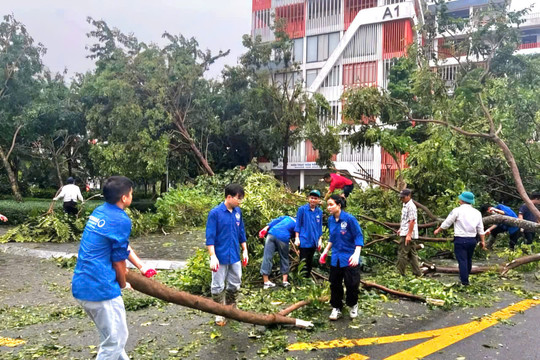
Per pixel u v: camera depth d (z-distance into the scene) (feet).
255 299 20.22
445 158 34.58
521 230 33.53
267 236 23.16
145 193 119.85
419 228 33.24
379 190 37.88
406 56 66.28
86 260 10.12
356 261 16.49
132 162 74.84
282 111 84.64
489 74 66.95
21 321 17.13
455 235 23.18
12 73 73.67
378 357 13.32
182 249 34.55
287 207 29.55
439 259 31.94
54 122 80.02
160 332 15.58
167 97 80.43
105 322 10.18
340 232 16.99
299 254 24.38
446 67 93.50
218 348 13.99
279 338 14.87
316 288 18.95
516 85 43.29
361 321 16.94
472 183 39.58
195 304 13.02
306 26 108.99
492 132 32.78
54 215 39.96
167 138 77.10
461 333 15.53
